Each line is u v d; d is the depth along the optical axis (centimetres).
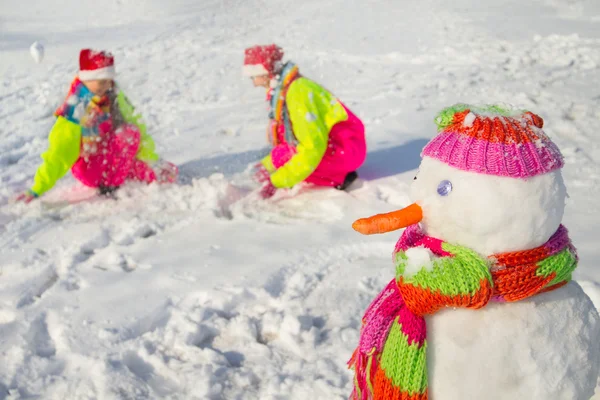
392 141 497
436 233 159
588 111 535
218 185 411
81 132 396
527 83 622
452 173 154
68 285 317
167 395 239
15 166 484
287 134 399
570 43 767
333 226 368
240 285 306
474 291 149
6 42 1016
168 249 348
